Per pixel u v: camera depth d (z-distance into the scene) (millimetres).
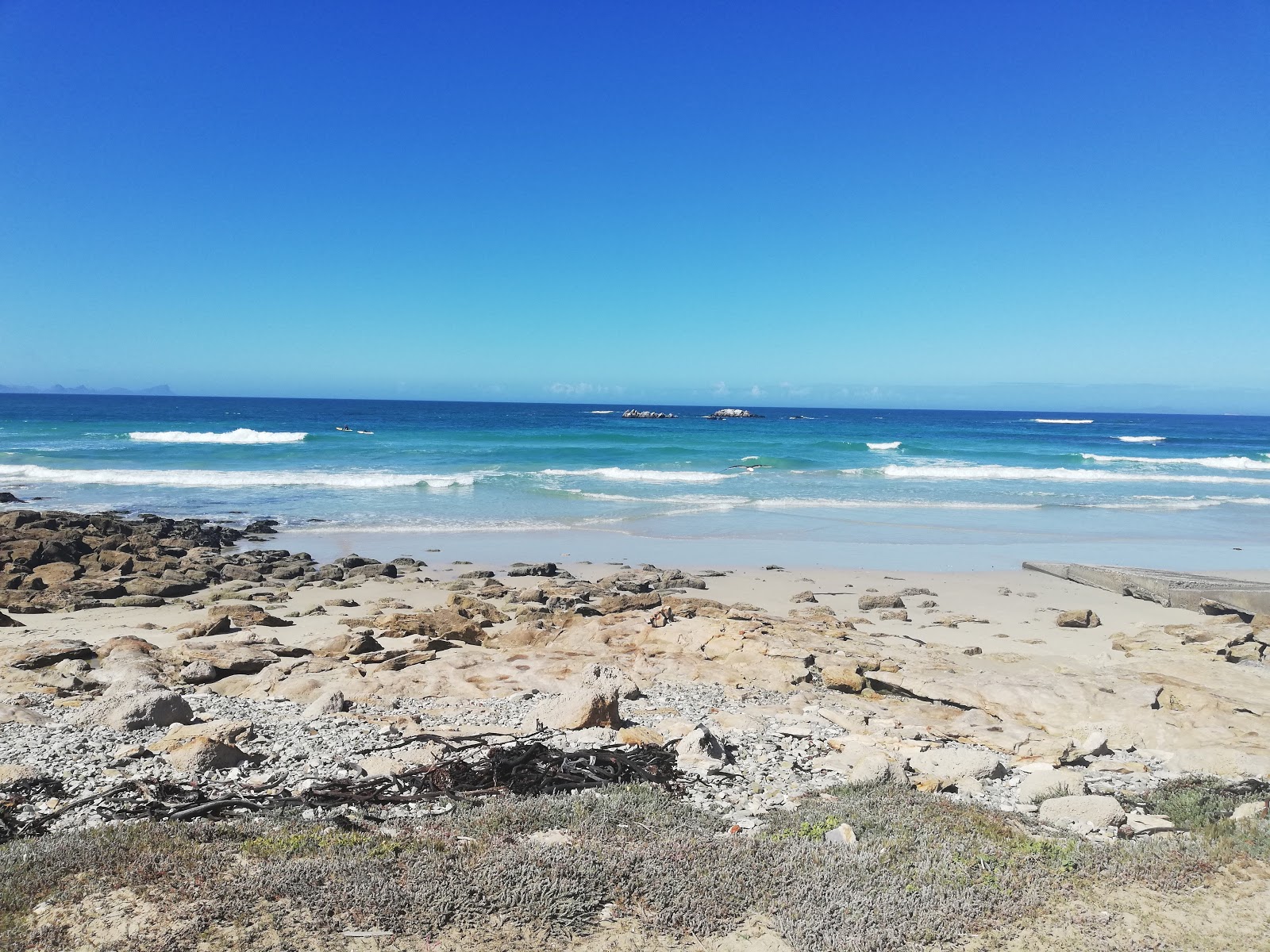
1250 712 11484
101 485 37406
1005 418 174625
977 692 12141
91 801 7086
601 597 19359
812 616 17688
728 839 6730
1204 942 5504
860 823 7035
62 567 20531
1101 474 48219
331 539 27141
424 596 19250
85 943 4945
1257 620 17078
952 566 24500
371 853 6121
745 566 23922
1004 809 7785
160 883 5590
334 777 7918
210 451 50125
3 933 5008
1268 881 6277
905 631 17000
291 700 11102
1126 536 29812
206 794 7383
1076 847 6762
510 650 14180
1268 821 7160
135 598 18281
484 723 10109
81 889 5496
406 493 36656
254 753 8508
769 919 5688
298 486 38000
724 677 12883
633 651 14188
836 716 11047
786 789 8219
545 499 35562
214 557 22953
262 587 20047
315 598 18938
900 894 5895
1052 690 12070
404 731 9453
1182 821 7441
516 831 6727
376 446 56156
